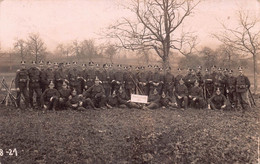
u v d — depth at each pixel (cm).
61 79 996
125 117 803
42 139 596
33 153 530
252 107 1024
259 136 640
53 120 742
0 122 706
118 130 670
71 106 911
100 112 873
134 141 602
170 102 1024
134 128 681
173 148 573
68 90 941
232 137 635
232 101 1039
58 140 592
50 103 894
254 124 744
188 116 844
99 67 1108
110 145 581
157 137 629
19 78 923
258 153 541
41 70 974
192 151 557
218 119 808
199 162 515
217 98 993
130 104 979
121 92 1020
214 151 554
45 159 509
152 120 764
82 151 547
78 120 749
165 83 1120
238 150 556
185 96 998
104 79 1091
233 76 1031
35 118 761
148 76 1134
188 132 668
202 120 787
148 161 527
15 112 843
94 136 628
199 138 626
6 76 1038
